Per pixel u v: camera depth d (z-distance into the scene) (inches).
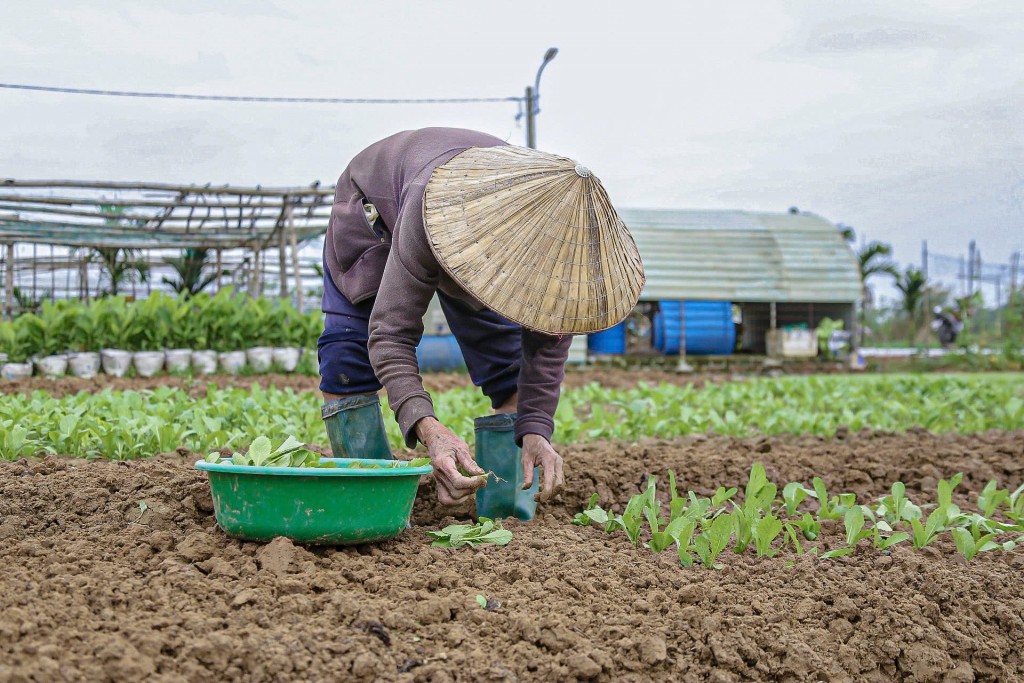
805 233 868.0
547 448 147.9
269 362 535.5
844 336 862.5
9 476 164.1
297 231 817.5
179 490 151.6
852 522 154.0
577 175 131.9
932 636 124.5
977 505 189.5
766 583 135.9
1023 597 140.2
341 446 161.0
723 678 111.5
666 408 325.1
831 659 118.2
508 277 128.5
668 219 862.5
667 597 127.9
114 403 262.5
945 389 476.1
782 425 304.3
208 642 99.3
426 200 134.9
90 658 96.1
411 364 139.3
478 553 136.3
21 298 892.0
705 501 157.0
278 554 122.6
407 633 110.6
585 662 107.8
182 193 623.8
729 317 829.8
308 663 101.0
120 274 976.3
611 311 133.4
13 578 116.3
